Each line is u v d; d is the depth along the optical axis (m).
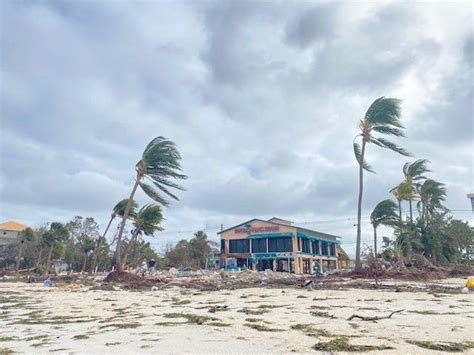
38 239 47.25
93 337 4.93
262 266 52.41
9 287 19.39
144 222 30.72
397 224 28.20
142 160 24.91
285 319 6.29
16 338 5.06
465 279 19.28
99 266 50.06
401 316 6.37
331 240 64.06
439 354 3.68
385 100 25.22
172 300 10.73
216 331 5.18
